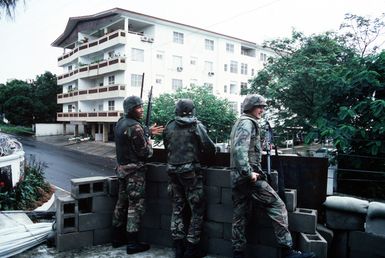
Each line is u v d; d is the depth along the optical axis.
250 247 3.10
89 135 34.28
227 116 17.31
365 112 5.36
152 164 3.71
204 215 3.33
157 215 3.61
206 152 3.26
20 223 3.92
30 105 42.34
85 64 31.70
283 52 15.32
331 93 5.96
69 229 3.41
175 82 29.53
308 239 2.71
